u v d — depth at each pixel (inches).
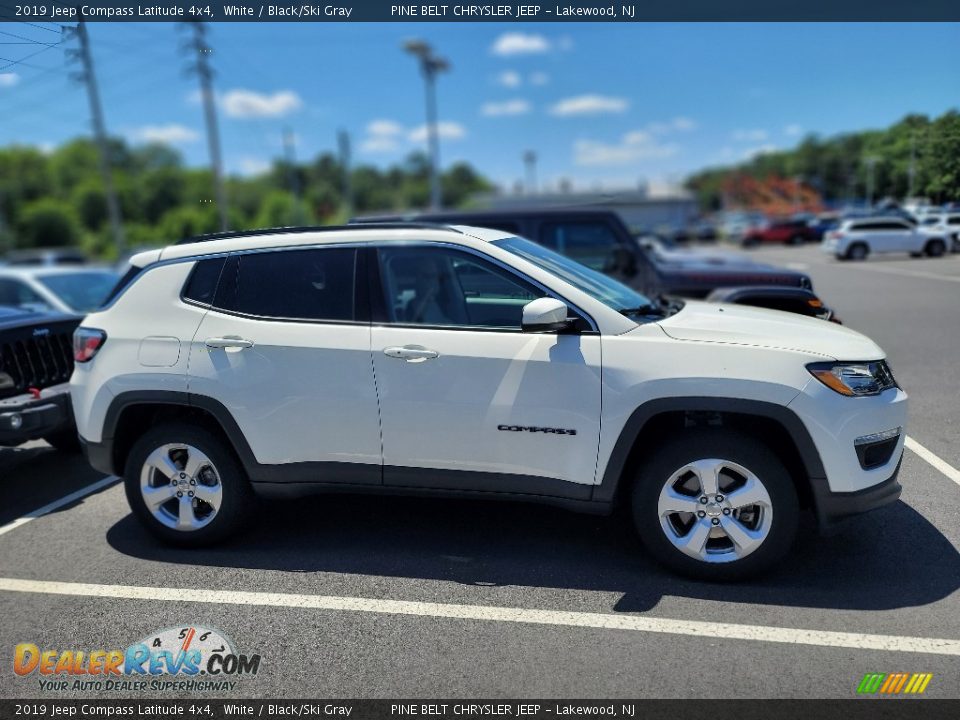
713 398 136.2
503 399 145.4
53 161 3774.6
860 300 485.7
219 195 1095.6
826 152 1423.5
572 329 145.2
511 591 145.8
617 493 147.5
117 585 155.4
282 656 127.6
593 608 138.0
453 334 149.0
